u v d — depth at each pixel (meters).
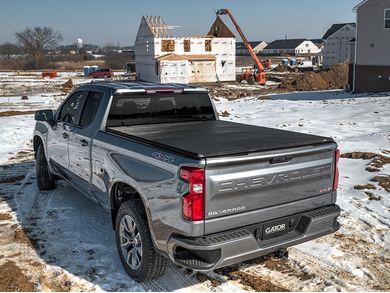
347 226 5.50
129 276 4.21
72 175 5.71
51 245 4.93
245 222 3.58
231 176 3.43
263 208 3.66
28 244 4.96
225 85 43.72
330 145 4.04
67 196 6.75
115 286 4.04
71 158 5.61
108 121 4.95
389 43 27.72
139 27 51.25
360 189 7.00
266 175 3.61
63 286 4.05
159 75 44.59
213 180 3.36
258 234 3.69
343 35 79.25
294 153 3.75
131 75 60.50
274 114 18.00
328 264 4.47
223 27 49.69
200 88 5.72
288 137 4.23
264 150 3.60
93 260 4.56
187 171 3.34
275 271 4.32
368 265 4.46
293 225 3.93
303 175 3.86
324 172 4.05
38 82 48.22
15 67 97.94
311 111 18.81
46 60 103.94
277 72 64.25
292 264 4.46
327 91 32.56
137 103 5.18
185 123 5.48
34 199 6.61
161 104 5.39
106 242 5.02
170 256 3.58
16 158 9.68
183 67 44.81
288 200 3.82
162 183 3.59
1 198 6.68
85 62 111.50
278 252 4.73
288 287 4.02
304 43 145.00
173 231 3.51
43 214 5.94
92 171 4.96
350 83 31.05
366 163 8.79
